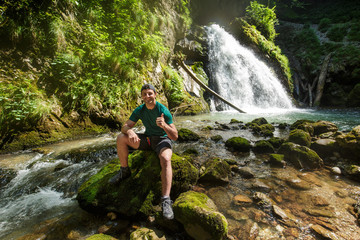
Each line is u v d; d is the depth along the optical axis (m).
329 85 10.81
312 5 16.61
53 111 3.68
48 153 3.04
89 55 4.65
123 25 5.60
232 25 12.14
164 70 7.11
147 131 1.98
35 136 3.35
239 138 3.46
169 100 6.91
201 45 9.51
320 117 6.42
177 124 5.38
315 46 12.37
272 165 2.69
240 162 2.78
